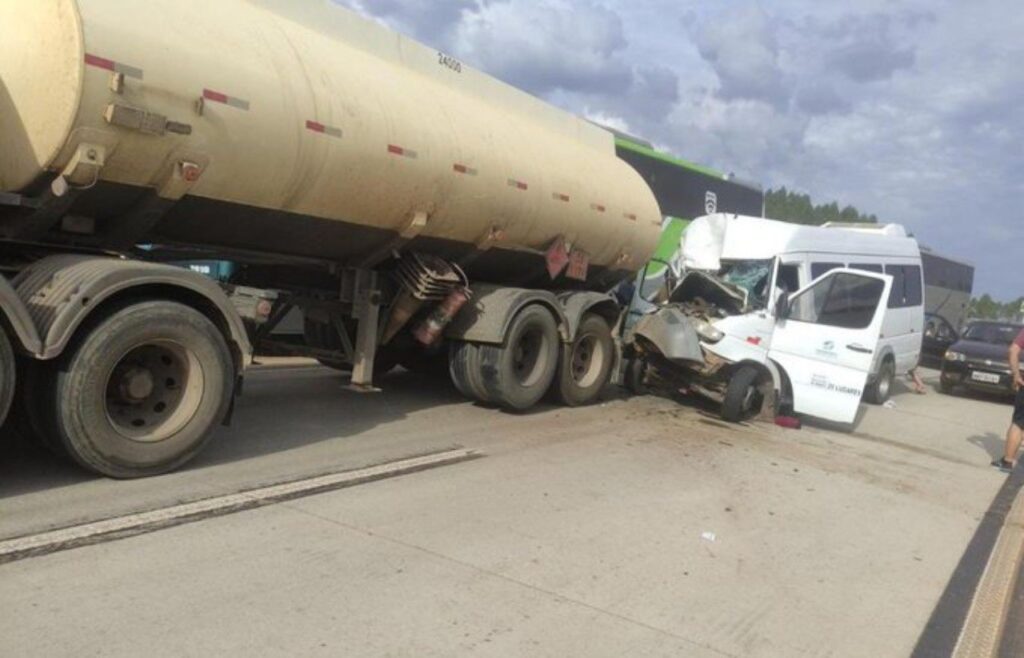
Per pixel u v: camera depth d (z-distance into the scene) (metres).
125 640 3.38
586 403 9.95
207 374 5.52
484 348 8.46
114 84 4.95
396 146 6.92
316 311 8.20
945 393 17.55
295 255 7.39
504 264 9.16
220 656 3.33
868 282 10.09
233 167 5.77
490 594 4.15
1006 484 8.30
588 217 9.51
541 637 3.75
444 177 7.44
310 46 6.55
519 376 8.65
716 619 4.16
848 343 10.00
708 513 5.93
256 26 6.15
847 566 5.18
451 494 5.72
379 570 4.31
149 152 5.28
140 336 5.16
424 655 3.49
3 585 3.75
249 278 8.49
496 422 8.34
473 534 4.97
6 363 4.62
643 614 4.12
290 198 6.36
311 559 4.36
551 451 7.30
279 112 5.93
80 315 4.83
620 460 7.24
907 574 5.16
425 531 4.94
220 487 5.35
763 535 5.58
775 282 10.66
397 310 8.12
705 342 9.92
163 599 3.77
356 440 6.99
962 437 11.35
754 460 7.88
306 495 5.38
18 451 5.72
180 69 5.32
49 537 4.30
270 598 3.88
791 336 10.27
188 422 5.47
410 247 7.84
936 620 4.48
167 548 4.32
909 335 15.60
